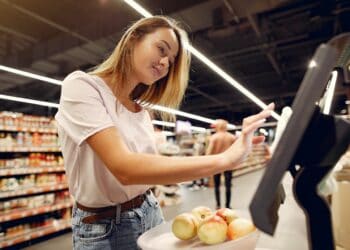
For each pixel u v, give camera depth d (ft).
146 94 3.68
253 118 2.05
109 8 15.17
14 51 21.24
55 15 16.01
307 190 1.37
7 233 12.23
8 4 14.75
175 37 3.24
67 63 22.35
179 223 2.39
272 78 32.68
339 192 3.25
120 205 3.16
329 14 17.22
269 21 18.56
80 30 16.88
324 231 1.33
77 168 3.01
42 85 30.71
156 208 3.65
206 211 2.78
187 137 36.76
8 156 13.37
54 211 14.80
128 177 2.12
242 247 2.20
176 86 3.70
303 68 28.19
